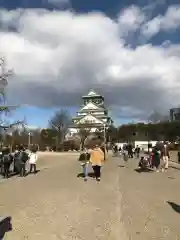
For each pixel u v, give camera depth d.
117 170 21.62
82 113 104.38
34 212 8.63
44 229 7.00
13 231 6.84
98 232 6.75
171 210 8.73
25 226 7.23
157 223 7.42
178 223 7.41
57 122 87.06
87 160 16.56
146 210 8.74
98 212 8.57
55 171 21.89
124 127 98.44
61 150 78.12
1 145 34.19
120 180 15.66
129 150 39.06
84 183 14.55
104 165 26.83
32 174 20.05
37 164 32.75
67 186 13.66
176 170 20.97
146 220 7.70
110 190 12.37
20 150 20.86
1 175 19.53
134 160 35.03
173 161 31.36
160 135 86.62
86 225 7.30
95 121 96.56
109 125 100.44
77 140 84.75
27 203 9.91
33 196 11.22
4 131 31.61
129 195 11.17
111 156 48.91
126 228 7.03
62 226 7.23
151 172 19.89
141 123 96.12
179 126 82.31
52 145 85.12
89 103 104.88
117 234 6.60
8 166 18.58
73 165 28.59
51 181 15.76
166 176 17.39
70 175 18.53
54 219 7.86
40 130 93.44
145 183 14.44
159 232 6.72
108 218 7.92
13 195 11.51
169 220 7.67
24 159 19.56
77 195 11.26
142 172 19.91
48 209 9.00
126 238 6.33
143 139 88.31
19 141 66.69
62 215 8.27
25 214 8.41
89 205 9.48
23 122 32.34
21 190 12.78
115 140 98.31
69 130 93.31
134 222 7.52
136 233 6.66
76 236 6.49
